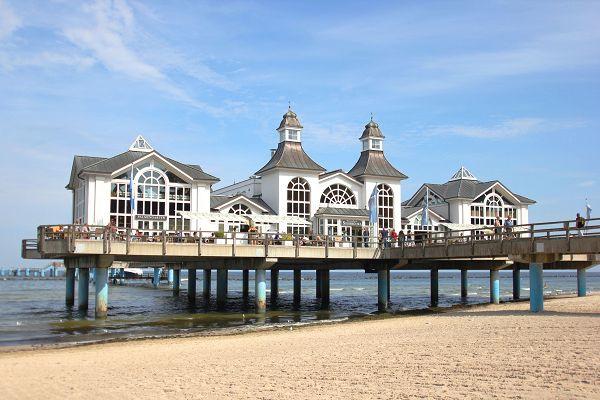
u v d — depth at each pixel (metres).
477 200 60.62
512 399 10.02
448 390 11.09
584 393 10.05
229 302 49.62
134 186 44.53
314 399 11.14
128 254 32.25
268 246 35.69
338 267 42.97
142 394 12.48
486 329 20.41
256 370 14.88
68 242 31.12
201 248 33.94
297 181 52.56
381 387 11.84
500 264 41.47
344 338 21.27
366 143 57.53
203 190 47.44
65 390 13.34
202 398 11.81
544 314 25.81
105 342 24.45
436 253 35.06
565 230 27.03
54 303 47.56
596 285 107.12
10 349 22.55
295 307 44.19
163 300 51.88
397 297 57.97
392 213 55.84
